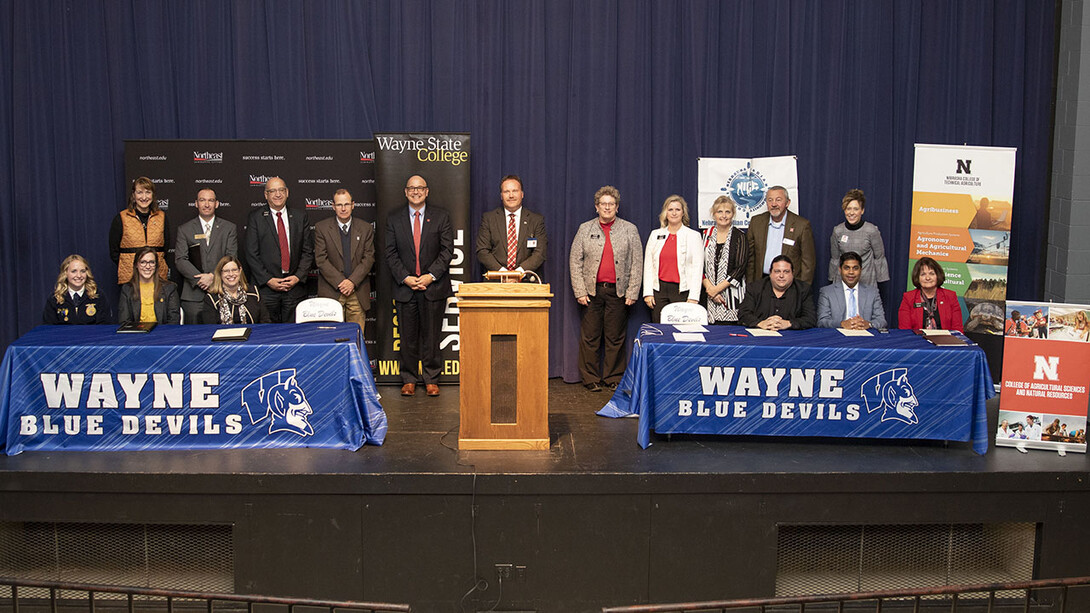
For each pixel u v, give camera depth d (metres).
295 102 6.57
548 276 6.75
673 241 6.27
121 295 5.69
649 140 6.63
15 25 6.48
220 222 6.25
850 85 6.64
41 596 4.56
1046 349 4.87
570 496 4.46
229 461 4.61
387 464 4.56
